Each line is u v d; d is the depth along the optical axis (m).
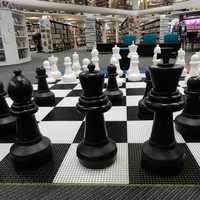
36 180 0.99
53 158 1.17
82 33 24.09
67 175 1.02
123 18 23.20
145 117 1.70
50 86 2.87
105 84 2.77
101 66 5.94
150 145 1.06
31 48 17.48
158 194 0.87
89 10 16.05
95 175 1.01
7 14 7.73
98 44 11.61
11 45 7.89
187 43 10.94
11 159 1.14
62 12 16.39
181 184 0.92
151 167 1.01
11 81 1.11
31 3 12.12
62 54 12.41
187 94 1.35
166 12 17.09
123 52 4.65
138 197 0.85
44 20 14.53
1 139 1.44
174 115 1.65
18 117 1.10
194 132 1.34
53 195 0.88
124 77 3.27
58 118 1.75
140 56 8.90
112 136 1.40
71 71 3.12
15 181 0.99
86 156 1.04
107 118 1.70
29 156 1.07
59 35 16.62
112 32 26.59
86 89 1.06
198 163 1.08
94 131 1.07
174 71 0.91
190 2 11.77
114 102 2.08
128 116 1.73
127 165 1.08
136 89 2.55
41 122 1.67
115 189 0.90
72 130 1.52
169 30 14.66
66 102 2.16
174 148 1.03
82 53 12.70
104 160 1.04
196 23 11.53
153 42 9.25
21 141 1.11
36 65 7.43
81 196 0.87
